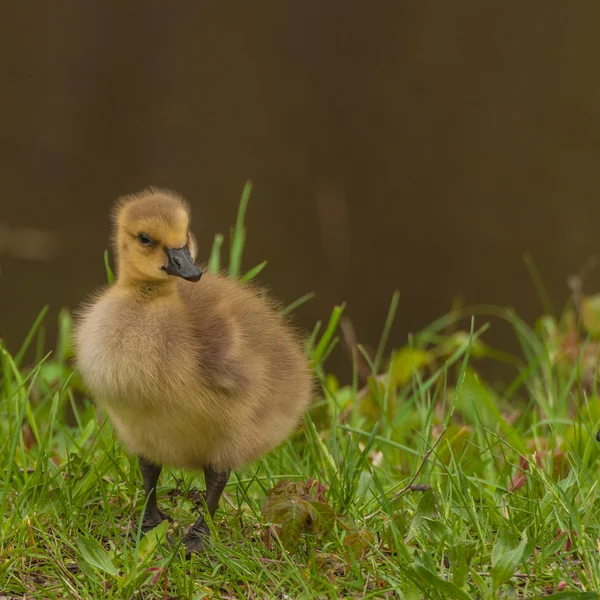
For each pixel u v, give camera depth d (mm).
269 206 22250
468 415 9328
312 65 27578
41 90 25703
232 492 6969
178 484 6770
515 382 9727
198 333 5906
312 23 28766
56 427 7848
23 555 5672
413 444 8312
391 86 26703
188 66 27109
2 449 6621
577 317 11688
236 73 27109
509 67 26969
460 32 28500
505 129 24656
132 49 27562
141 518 5855
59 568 5562
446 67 27250
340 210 22297
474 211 21766
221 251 20688
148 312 5922
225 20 29000
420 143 24578
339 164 23984
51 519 6078
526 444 8047
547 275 19109
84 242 19906
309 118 25641
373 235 21406
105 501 6082
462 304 18672
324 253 20734
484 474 7250
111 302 6090
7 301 17172
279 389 6227
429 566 5426
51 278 18188
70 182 22656
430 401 7973
